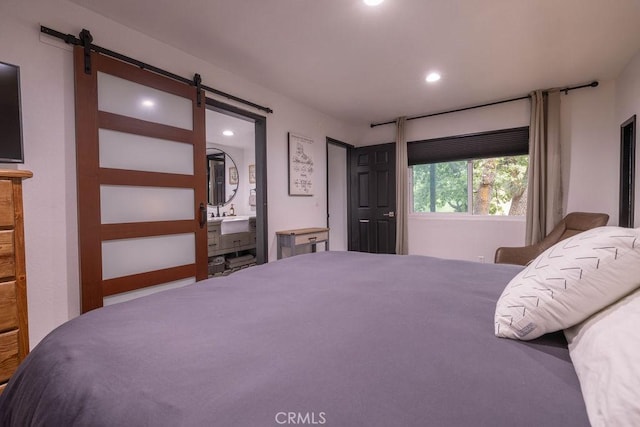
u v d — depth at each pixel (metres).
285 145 3.64
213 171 5.16
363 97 3.62
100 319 0.89
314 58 2.67
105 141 2.07
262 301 1.05
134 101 2.21
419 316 0.89
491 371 0.60
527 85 3.23
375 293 1.13
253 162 5.46
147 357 0.66
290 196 3.73
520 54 2.59
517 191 3.79
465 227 4.00
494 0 1.91
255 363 0.63
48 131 1.84
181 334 0.78
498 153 3.73
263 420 0.47
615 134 3.07
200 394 0.53
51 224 1.85
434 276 1.38
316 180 4.14
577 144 3.25
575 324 0.70
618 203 3.03
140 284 2.24
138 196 2.25
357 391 0.53
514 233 3.68
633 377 0.44
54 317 1.86
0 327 1.36
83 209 1.93
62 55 1.89
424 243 4.30
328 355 0.66
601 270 0.67
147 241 2.31
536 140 3.34
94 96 1.98
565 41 2.38
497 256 3.14
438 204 4.31
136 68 2.20
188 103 2.56
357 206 4.80
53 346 0.77
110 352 0.69
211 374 0.59
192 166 2.59
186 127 2.54
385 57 2.64
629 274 0.66
